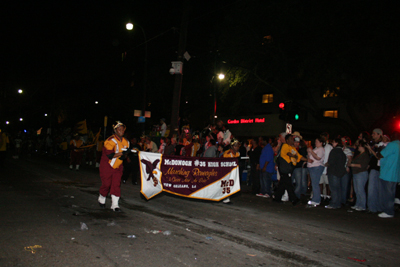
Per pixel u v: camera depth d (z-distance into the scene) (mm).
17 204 7500
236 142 9625
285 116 15188
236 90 30016
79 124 22000
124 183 12930
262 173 10922
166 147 13570
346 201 10250
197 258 4531
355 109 31203
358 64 19609
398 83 18734
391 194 7918
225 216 7371
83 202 8133
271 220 7184
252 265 4395
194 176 8695
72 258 4285
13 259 4160
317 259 4758
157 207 8023
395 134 7938
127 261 4273
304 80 24312
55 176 13633
